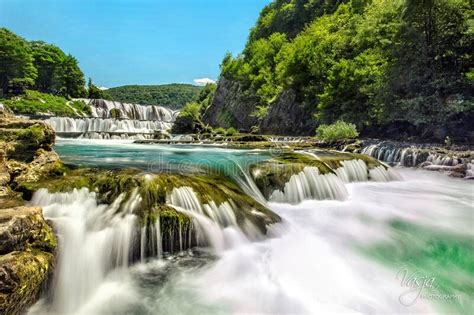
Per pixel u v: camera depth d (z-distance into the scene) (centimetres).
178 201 671
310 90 3753
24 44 8088
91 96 10169
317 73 3638
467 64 2048
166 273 549
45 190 611
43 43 9888
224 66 7712
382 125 2602
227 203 746
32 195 607
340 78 2952
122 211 599
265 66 5984
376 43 2706
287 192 973
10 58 6694
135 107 7762
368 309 457
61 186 627
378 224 830
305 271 574
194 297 483
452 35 2050
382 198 1075
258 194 934
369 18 2889
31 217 437
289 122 4106
